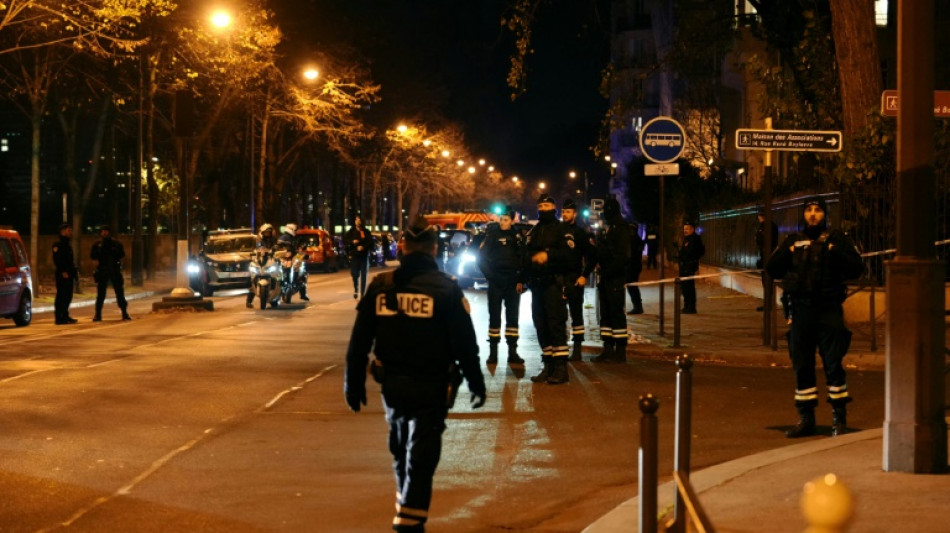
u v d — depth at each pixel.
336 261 52.50
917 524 6.16
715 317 21.94
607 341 15.29
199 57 35.91
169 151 54.91
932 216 7.51
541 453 9.21
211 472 8.41
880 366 14.62
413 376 6.08
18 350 16.64
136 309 28.36
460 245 38.94
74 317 25.44
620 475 8.41
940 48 32.66
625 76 25.58
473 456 9.10
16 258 22.19
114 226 45.28
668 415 10.80
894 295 7.57
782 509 6.67
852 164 18.77
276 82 48.78
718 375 13.87
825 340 9.70
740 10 38.00
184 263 25.70
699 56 26.39
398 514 6.00
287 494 7.73
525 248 13.25
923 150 7.47
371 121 69.12
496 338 15.12
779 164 38.44
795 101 23.94
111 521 6.96
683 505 4.93
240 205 57.66
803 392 9.83
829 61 23.02
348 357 6.25
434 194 98.62
